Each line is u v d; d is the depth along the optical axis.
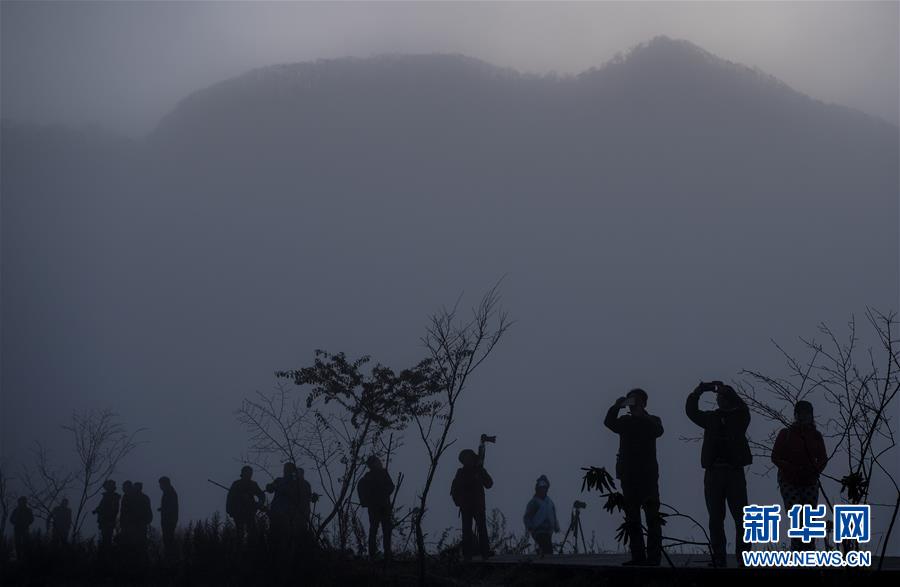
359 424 31.84
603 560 30.08
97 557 35.50
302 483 32.47
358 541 29.73
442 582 27.41
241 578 28.58
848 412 18.56
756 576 19.80
